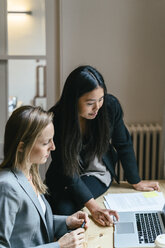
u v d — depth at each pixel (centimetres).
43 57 281
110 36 285
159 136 288
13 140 142
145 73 293
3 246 134
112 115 208
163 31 287
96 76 180
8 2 271
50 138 147
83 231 154
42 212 150
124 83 293
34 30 278
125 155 219
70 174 192
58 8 278
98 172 214
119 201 199
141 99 296
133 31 286
